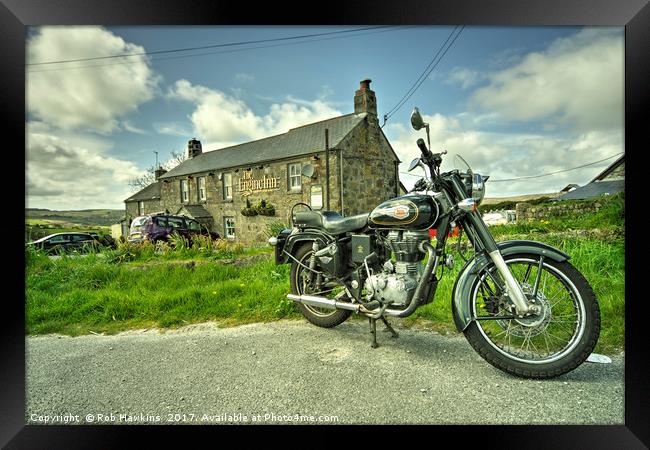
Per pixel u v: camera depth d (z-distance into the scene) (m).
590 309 1.95
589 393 1.88
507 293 2.12
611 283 3.34
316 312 3.07
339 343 2.63
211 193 19.09
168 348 2.67
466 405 1.81
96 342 2.89
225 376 2.19
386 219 2.40
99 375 2.28
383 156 15.68
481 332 2.13
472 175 2.30
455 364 2.24
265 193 16.41
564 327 2.57
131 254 6.67
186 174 20.41
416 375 2.11
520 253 2.14
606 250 4.11
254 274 4.87
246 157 18.16
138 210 24.84
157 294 3.98
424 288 2.27
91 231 11.35
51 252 6.60
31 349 2.74
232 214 18.03
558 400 1.83
